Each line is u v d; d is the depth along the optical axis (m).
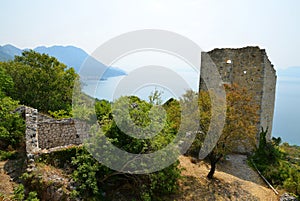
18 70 19.42
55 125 12.06
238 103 11.76
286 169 13.24
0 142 10.61
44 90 19.47
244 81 16.28
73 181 8.09
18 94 18.84
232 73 16.67
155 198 8.62
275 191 10.91
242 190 10.29
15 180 8.49
